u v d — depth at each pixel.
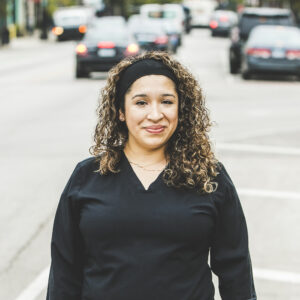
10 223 7.70
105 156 2.97
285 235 7.37
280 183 9.76
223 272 3.05
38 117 15.35
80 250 3.06
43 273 6.24
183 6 63.66
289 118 15.84
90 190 2.95
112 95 3.09
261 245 7.04
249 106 17.64
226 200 2.99
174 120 2.99
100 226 2.86
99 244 2.87
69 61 33.12
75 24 51.72
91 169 3.02
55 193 8.98
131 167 2.97
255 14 27.78
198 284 2.88
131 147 3.04
